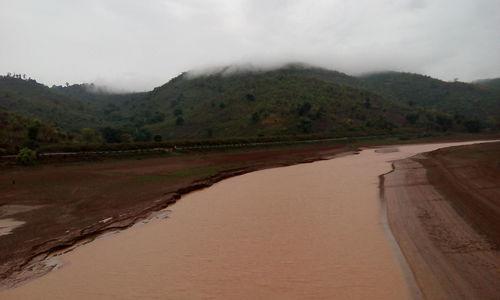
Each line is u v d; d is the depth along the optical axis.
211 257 15.70
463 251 14.58
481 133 114.69
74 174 39.09
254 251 16.17
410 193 25.81
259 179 37.50
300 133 100.44
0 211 23.88
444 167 36.62
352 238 17.25
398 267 13.78
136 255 16.27
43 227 20.23
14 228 20.11
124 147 57.75
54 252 16.92
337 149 77.12
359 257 14.95
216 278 13.66
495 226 17.08
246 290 12.65
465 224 17.78
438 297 11.43
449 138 103.50
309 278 13.31
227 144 73.12
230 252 16.19
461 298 11.23
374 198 25.41
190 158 56.81
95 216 22.47
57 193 29.36
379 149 77.19
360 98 138.25
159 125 136.38
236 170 44.97
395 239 16.78
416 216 20.05
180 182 34.50
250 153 66.62
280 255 15.58
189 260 15.48
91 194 28.89
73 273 14.55
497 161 38.00
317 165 48.84
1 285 13.58
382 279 12.91
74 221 21.36
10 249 16.83
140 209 24.00
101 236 19.17
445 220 18.75
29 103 142.50
